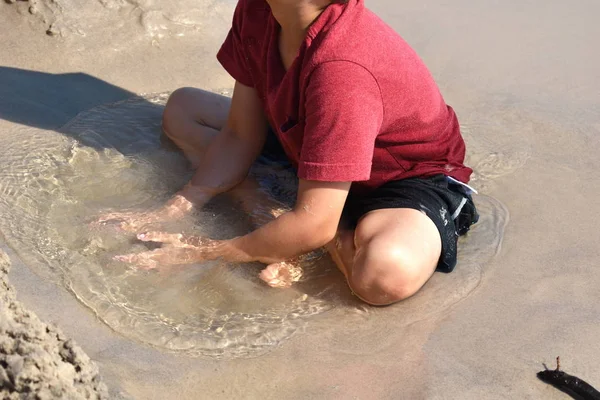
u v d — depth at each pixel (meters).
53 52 4.04
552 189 3.29
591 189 3.29
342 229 2.77
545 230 3.03
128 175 3.19
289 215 2.61
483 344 2.45
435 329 2.52
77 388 1.83
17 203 2.91
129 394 2.13
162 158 3.33
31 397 1.75
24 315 1.95
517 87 4.11
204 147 3.33
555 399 2.24
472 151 3.51
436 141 2.84
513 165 3.43
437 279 2.74
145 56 4.17
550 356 2.40
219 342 2.39
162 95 3.87
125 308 2.49
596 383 2.30
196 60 4.21
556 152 3.55
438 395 2.24
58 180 3.10
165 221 2.91
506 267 2.83
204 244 2.77
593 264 2.85
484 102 3.95
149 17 4.30
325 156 2.49
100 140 3.40
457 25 4.78
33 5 4.18
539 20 4.91
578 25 4.86
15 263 2.59
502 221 3.07
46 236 2.77
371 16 2.67
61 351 1.88
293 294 2.65
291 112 2.69
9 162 3.14
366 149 2.51
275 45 2.74
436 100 2.83
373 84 2.54
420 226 2.64
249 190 3.11
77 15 4.20
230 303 2.59
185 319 2.49
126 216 2.91
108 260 2.69
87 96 3.77
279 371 2.30
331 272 2.76
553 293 2.70
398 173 2.82
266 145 3.31
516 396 2.24
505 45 4.56
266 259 2.70
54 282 2.54
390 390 2.25
